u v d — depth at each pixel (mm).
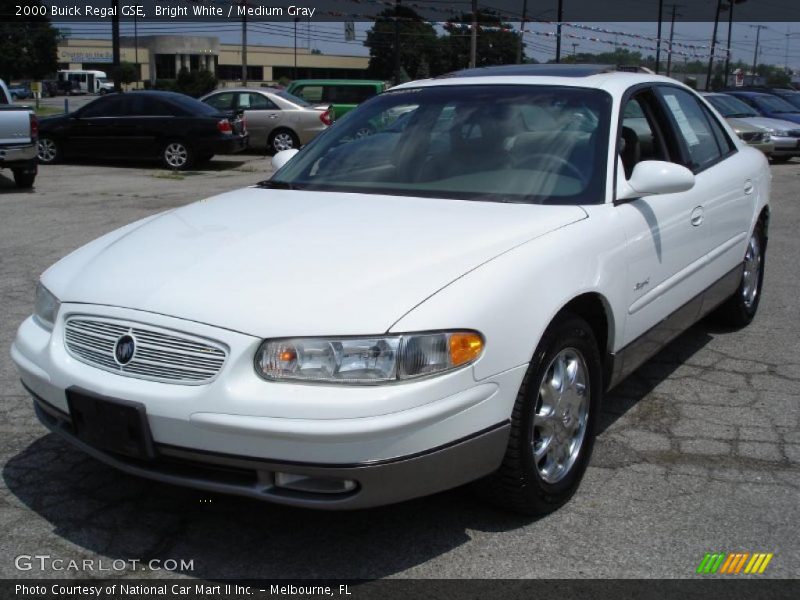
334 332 2678
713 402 4492
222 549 3078
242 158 18531
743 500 3430
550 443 3264
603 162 3738
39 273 7023
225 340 2719
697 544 3104
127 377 2865
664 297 4070
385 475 2672
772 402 4492
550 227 3316
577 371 3387
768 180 5758
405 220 3355
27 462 3746
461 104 4211
